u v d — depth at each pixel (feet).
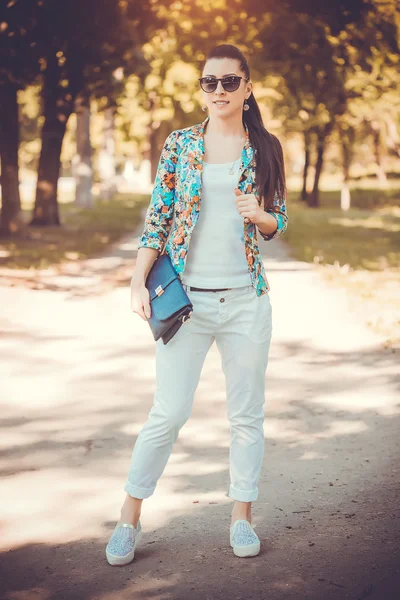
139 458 16.28
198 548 16.72
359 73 120.26
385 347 36.32
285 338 38.34
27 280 57.41
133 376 31.14
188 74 134.82
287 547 16.72
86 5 74.43
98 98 100.17
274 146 15.94
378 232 121.19
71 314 43.96
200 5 82.89
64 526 17.85
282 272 64.18
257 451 16.70
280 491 19.90
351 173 329.11
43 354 34.45
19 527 17.79
